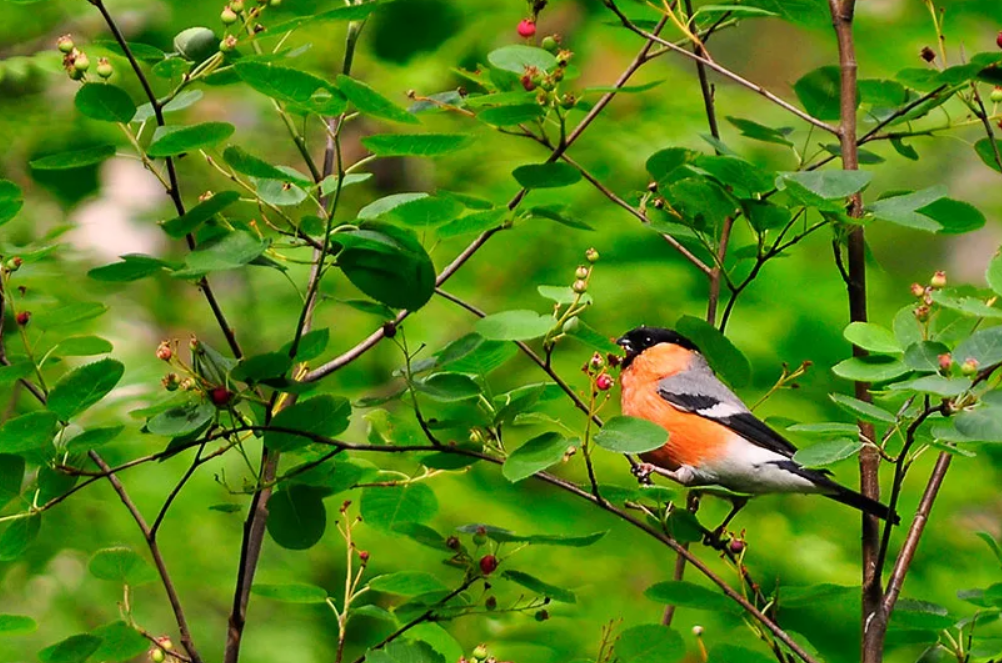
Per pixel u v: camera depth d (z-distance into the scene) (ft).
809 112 32.19
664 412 33.65
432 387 23.73
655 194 32.19
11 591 43.88
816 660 25.98
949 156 55.83
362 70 50.31
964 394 21.18
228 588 44.47
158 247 53.36
